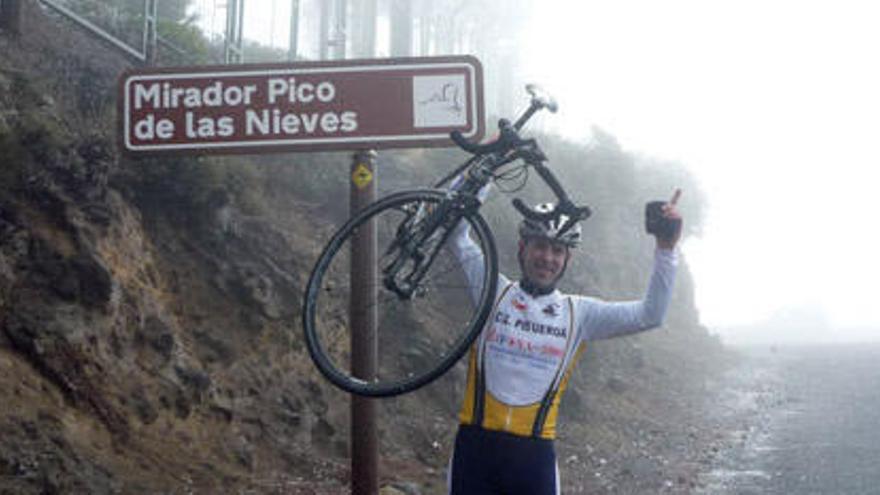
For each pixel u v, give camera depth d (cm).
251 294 932
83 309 729
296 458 842
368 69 579
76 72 991
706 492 958
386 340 1139
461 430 396
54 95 902
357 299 574
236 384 858
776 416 1530
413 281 414
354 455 587
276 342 929
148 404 739
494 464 383
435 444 1020
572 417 1305
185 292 896
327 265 428
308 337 414
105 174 830
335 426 933
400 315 1166
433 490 873
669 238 393
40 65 939
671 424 1444
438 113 574
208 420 801
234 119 580
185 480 707
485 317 392
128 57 1145
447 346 1170
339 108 577
